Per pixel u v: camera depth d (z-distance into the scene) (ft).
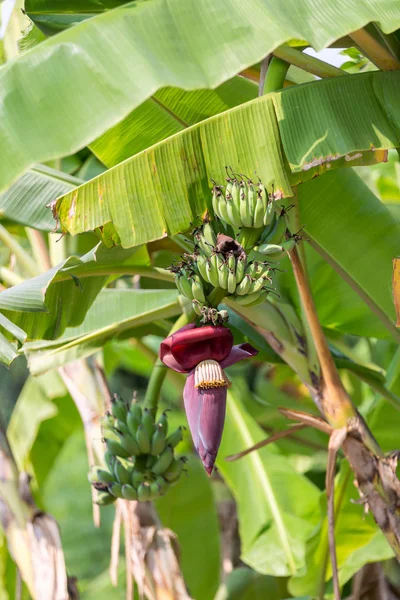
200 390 9.33
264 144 9.98
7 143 8.72
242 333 12.87
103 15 9.22
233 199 9.60
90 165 13.28
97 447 12.42
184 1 9.38
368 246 11.66
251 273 9.45
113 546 11.87
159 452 11.05
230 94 11.62
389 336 12.71
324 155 9.89
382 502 11.04
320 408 11.25
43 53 9.01
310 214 11.61
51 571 12.12
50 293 10.72
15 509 12.42
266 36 9.25
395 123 10.13
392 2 9.75
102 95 8.85
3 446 12.73
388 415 13.30
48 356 11.96
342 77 10.25
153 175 9.86
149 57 9.00
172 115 11.57
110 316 12.32
